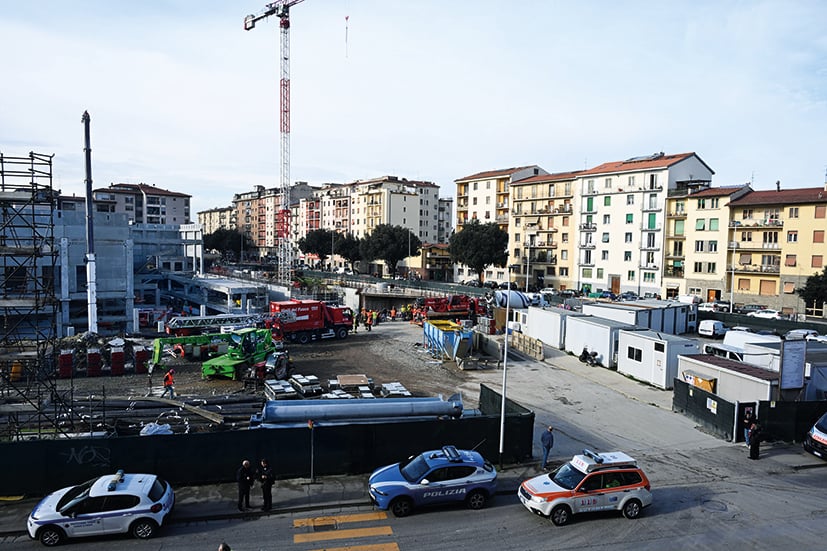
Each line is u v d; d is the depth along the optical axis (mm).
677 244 74750
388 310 63906
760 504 16766
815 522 15625
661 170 75438
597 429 23812
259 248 183875
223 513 15766
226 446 17703
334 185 169000
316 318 43750
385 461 18812
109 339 37625
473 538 14602
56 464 16672
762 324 48125
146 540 14406
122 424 21578
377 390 28484
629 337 33312
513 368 35438
